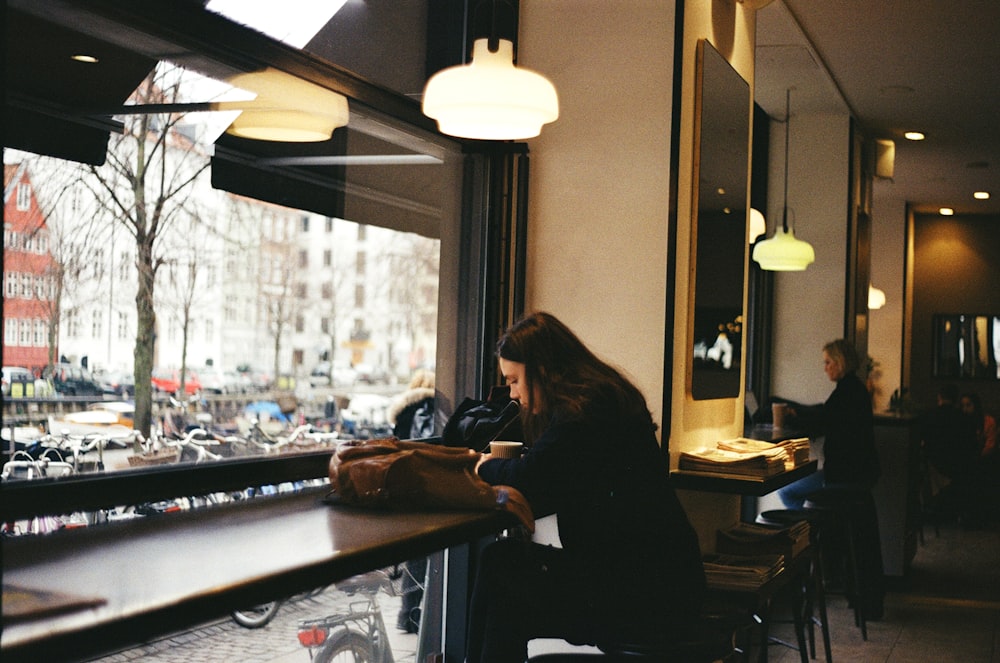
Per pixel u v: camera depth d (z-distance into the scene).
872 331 12.81
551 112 2.71
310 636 3.15
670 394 3.85
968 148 9.54
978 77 7.06
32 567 1.70
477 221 3.92
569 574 2.77
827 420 6.23
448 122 2.79
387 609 3.48
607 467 2.76
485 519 2.39
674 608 2.71
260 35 2.78
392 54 3.49
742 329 4.89
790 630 5.77
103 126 2.38
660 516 2.77
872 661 5.18
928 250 13.81
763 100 7.72
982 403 13.58
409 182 3.57
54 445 2.23
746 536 4.07
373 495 2.42
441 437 3.62
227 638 2.87
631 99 3.91
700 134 4.04
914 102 7.80
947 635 5.74
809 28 6.07
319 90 3.06
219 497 2.69
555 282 4.02
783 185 8.30
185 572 1.68
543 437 2.79
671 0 3.87
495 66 2.66
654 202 3.88
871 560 6.04
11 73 2.17
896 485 7.09
